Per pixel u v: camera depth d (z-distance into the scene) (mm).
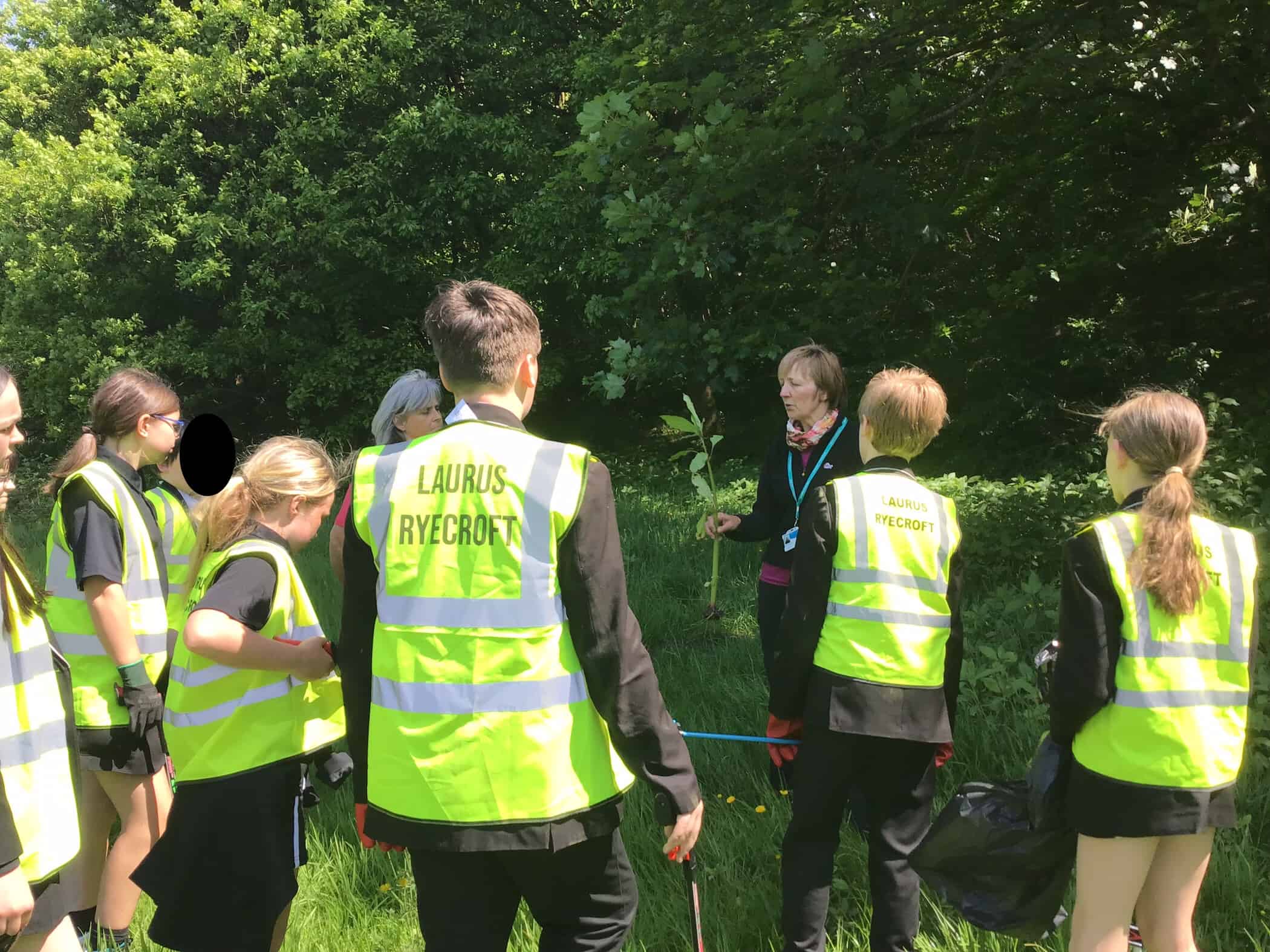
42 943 1985
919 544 2736
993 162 9844
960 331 10102
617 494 10602
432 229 14477
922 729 2682
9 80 17281
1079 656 2248
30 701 1941
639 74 9312
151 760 3018
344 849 3467
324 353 15297
